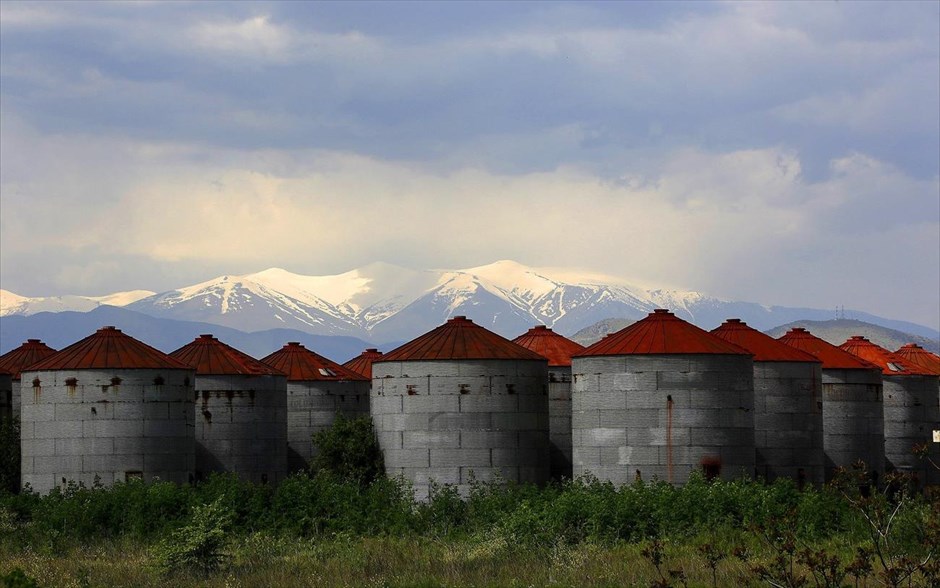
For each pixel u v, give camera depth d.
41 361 86.81
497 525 70.69
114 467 84.06
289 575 59.09
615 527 67.19
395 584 55.78
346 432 86.50
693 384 78.81
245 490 77.56
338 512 76.25
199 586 57.22
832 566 50.59
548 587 54.25
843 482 70.75
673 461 78.44
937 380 109.94
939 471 108.38
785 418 88.94
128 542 71.06
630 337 80.56
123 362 84.81
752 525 57.19
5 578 51.00
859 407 97.12
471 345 84.56
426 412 83.94
